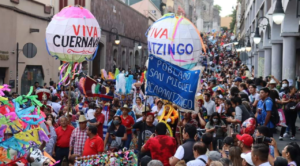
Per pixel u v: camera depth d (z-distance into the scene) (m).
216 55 61.56
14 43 21.53
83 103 14.84
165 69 9.45
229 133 11.65
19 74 22.14
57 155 10.41
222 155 8.05
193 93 9.39
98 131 12.15
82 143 10.03
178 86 9.45
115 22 41.06
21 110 5.54
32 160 6.18
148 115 9.88
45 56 25.52
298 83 22.95
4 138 5.58
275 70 24.28
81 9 12.68
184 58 12.34
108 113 13.33
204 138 7.91
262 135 7.65
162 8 78.19
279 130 16.19
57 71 27.31
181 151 7.55
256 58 38.47
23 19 22.58
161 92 9.48
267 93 11.13
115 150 10.86
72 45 12.50
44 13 25.33
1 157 5.49
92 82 14.30
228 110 11.45
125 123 11.65
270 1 25.62
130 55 49.69
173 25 12.31
